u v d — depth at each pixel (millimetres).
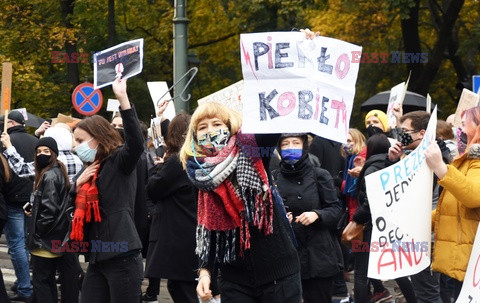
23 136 10672
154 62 28719
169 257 7879
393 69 24688
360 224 7973
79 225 6785
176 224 7855
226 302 5805
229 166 5555
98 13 26391
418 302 7691
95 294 7000
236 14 29156
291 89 5598
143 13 28375
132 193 6945
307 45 5590
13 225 9977
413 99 14477
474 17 25219
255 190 5566
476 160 6023
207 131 5645
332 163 10484
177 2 16078
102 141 6855
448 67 26828
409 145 7465
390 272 6051
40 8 26219
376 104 15195
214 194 5621
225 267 5805
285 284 5703
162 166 7840
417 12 23078
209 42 29422
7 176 9570
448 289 8773
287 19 28016
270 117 5586
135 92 28047
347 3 23328
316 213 7375
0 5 25844
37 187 8383
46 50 25984
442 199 6141
